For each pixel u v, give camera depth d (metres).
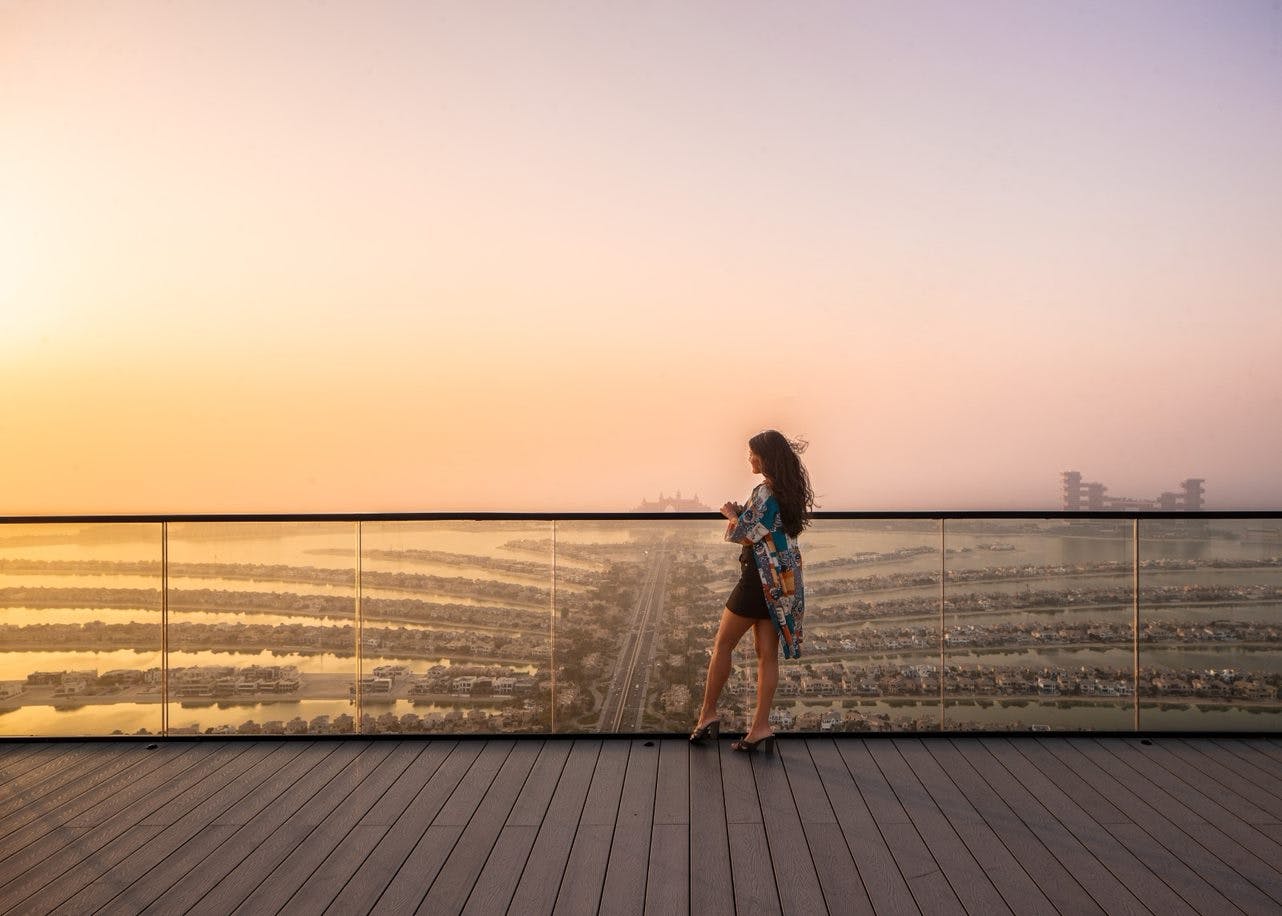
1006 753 3.89
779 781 3.52
